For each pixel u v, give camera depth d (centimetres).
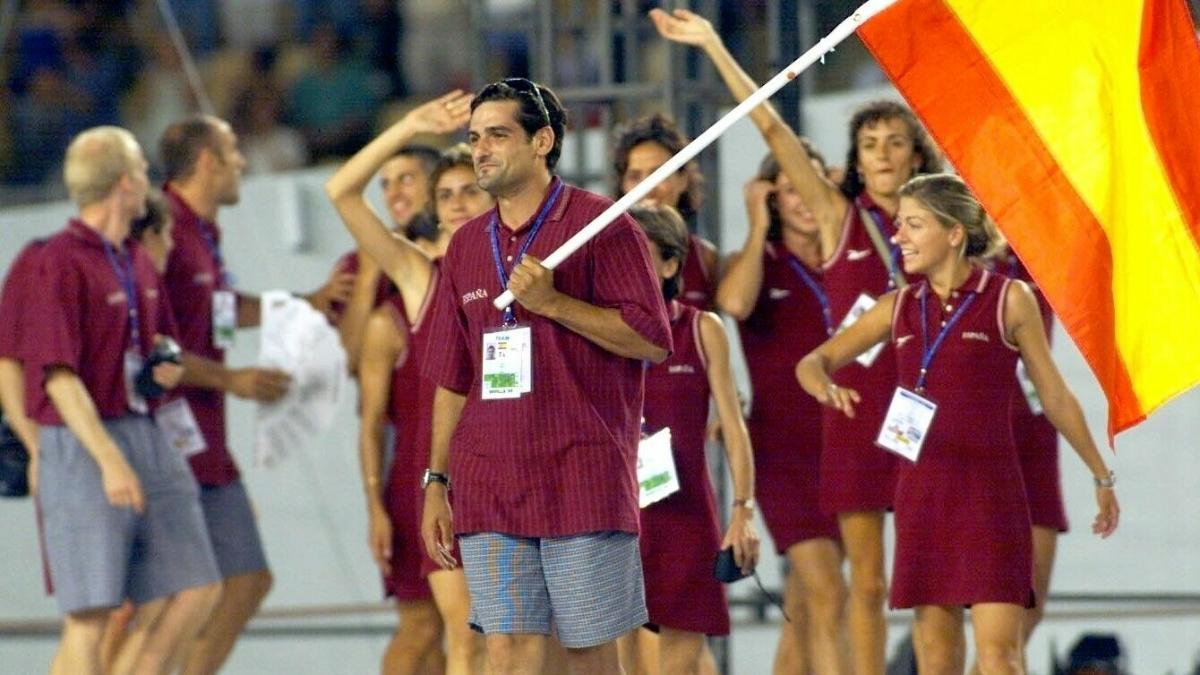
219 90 4831
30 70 4678
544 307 1791
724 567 2212
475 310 1866
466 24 4881
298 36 4906
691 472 2278
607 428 1842
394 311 2573
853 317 2486
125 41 4794
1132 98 1967
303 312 2928
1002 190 1984
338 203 2405
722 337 2281
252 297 3078
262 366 2888
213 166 2916
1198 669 3077
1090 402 3244
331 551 3550
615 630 1861
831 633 2608
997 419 2181
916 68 1988
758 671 3238
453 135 3753
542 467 1838
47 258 2503
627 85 2892
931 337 2192
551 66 2942
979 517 2161
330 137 4872
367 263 2938
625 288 1830
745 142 3391
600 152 3475
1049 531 2542
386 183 2833
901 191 2200
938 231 2175
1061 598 3125
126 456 2539
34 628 3319
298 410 2903
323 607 3288
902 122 2473
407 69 4900
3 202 3806
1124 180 1970
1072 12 1972
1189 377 1958
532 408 1831
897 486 2219
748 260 2625
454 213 2431
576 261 1830
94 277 2520
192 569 2580
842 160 3412
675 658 2281
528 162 1844
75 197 2556
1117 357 1969
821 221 2531
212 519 2852
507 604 1856
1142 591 3216
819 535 2633
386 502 2616
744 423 2509
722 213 3388
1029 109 1977
